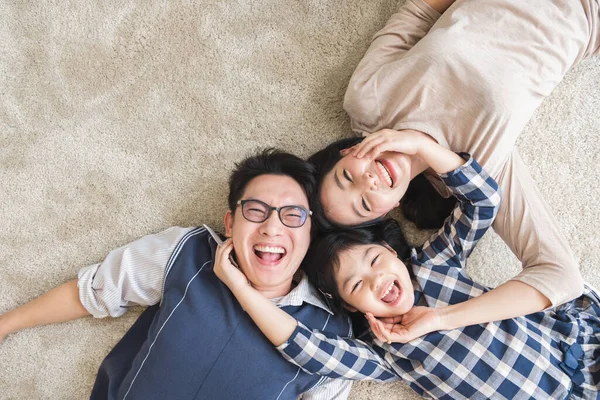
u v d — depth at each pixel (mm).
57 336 1312
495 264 1326
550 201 1330
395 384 1305
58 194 1323
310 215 1159
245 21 1326
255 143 1325
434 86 1151
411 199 1305
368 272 1128
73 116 1327
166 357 1132
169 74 1328
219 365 1130
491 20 1151
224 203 1317
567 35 1148
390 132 1112
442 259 1218
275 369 1141
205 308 1146
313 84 1326
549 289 1116
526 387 1127
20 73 1330
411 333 1117
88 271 1232
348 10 1324
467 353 1146
